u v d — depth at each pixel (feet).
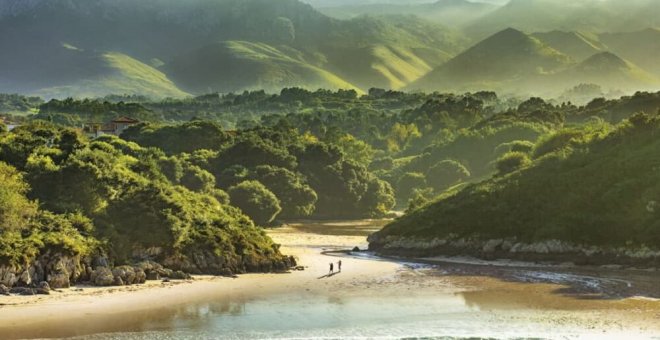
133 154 597.11
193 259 300.81
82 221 282.77
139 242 292.40
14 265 237.86
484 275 310.65
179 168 583.17
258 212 574.56
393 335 195.31
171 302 235.61
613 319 211.61
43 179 307.17
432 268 336.29
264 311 225.15
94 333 190.08
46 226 269.64
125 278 263.90
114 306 224.53
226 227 328.08
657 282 285.43
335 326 205.46
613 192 374.43
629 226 350.43
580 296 252.01
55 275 246.88
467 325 206.80
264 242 337.31
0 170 295.89
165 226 296.92
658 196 353.51
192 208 332.60
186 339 186.60
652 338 187.83
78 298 232.94
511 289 269.44
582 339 188.14
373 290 267.18
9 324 196.85
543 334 194.29
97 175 310.45
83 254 260.83
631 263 335.26
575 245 356.18
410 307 233.76
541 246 361.51
